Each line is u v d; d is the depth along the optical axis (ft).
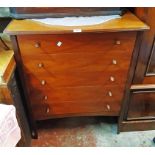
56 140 5.25
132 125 5.37
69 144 5.15
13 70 3.81
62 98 4.64
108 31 3.44
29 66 4.00
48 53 3.84
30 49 3.75
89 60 4.01
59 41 3.68
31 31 3.35
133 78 4.58
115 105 4.89
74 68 4.11
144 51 4.15
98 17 3.81
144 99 4.99
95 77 4.31
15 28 3.42
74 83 4.37
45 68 4.05
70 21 3.64
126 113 5.16
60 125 5.65
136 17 3.85
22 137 4.51
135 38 3.76
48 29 3.38
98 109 4.96
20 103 4.39
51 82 4.30
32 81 4.24
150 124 5.41
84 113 5.02
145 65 4.37
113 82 4.43
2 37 4.13
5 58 3.71
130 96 4.85
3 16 4.17
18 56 3.84
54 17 3.76
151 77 4.61
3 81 3.49
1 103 3.80
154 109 5.28
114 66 4.15
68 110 4.91
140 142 5.20
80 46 3.78
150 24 3.81
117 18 3.79
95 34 3.63
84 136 5.35
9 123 3.35
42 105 4.71
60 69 4.10
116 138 5.30
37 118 4.96
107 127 5.61
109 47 3.85
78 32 3.44
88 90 4.55
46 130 5.53
